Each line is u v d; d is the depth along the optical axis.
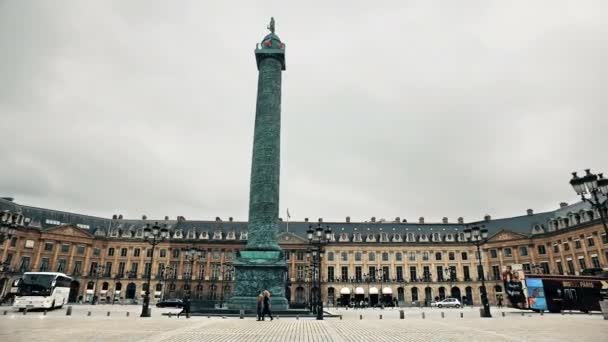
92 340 14.76
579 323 23.48
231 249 82.62
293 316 30.98
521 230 79.06
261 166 37.72
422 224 89.00
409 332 18.72
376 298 79.75
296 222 89.62
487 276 79.19
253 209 36.78
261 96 40.50
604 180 19.45
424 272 81.75
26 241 73.94
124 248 83.56
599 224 62.22
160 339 15.22
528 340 15.22
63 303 39.50
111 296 79.62
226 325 21.80
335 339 15.59
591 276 38.03
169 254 82.56
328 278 81.44
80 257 80.00
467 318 30.28
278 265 34.50
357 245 83.38
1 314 30.38
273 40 42.47
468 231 32.53
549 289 37.00
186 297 29.41
